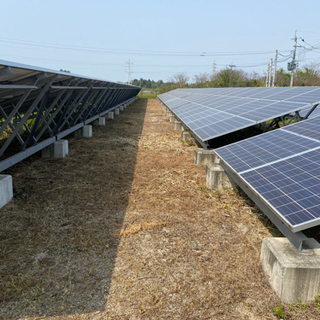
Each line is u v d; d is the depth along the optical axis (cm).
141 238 481
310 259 345
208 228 518
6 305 336
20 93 697
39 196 629
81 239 473
